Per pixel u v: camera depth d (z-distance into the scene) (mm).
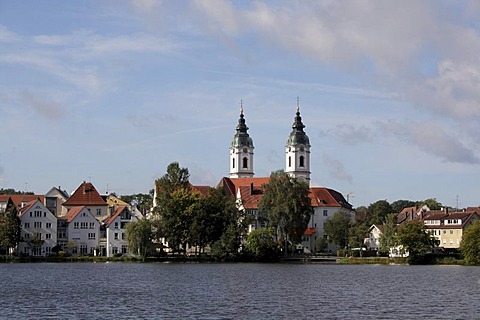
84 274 133125
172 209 194500
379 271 150500
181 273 136875
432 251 198750
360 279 123000
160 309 77938
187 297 89812
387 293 96188
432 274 139625
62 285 107250
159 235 193125
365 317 72625
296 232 197500
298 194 198250
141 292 96125
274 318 71750
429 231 199500
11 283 111000
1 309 77875
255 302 84500
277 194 197625
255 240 192625
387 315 74062
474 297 91562
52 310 77188
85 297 89750
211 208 195875
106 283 111250
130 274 133375
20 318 71250
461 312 76500
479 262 182750
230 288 102375
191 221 192625
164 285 107375
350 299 88312
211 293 94875
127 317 72062
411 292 97875
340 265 181500
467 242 184500
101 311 76312
